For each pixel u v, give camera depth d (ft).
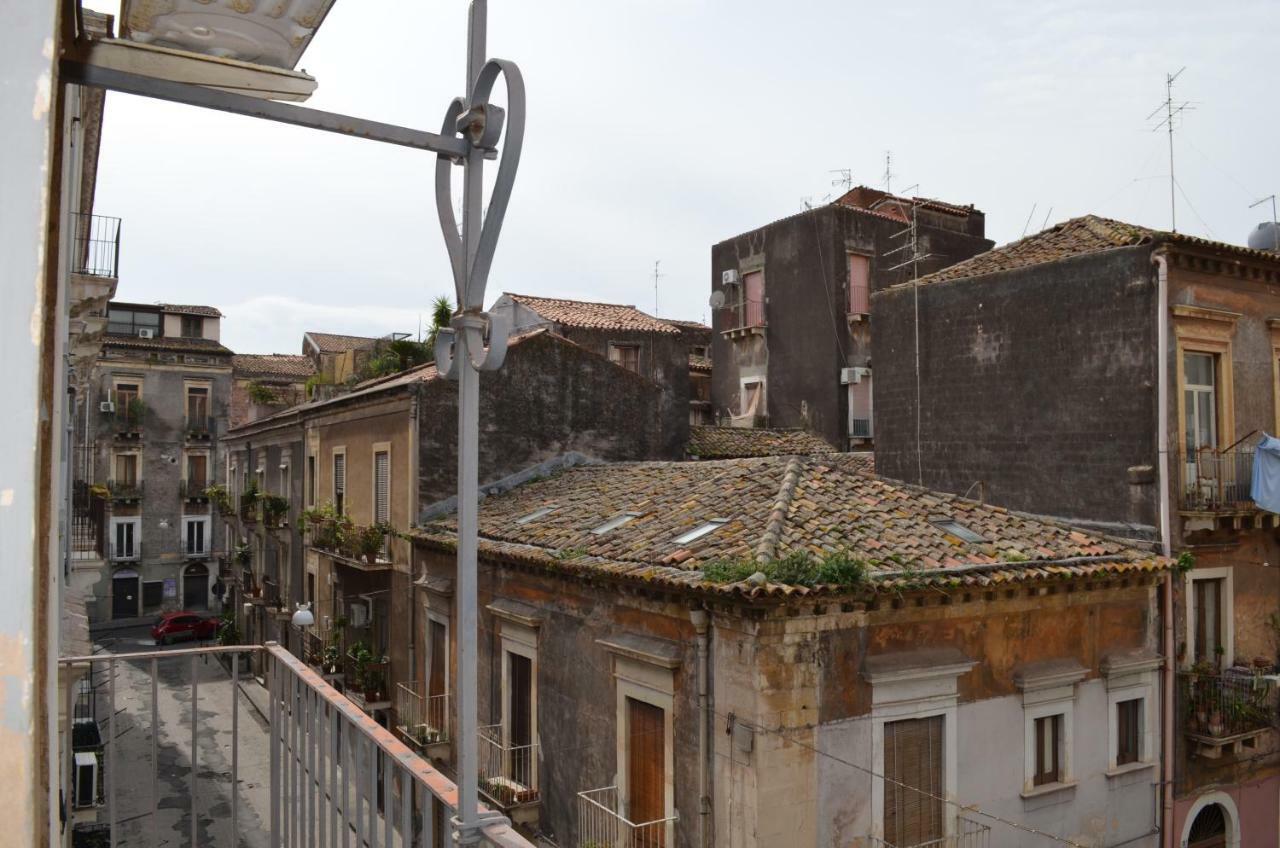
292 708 14.28
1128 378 42.04
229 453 135.85
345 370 116.37
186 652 15.10
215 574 145.28
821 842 31.40
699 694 33.37
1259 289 45.47
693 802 33.73
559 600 43.96
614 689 39.22
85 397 122.01
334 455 79.66
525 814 44.62
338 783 12.32
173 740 60.80
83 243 37.47
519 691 48.08
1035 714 36.70
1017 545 38.40
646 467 57.62
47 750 3.29
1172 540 40.27
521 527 50.62
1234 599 43.37
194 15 7.85
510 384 64.75
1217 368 43.78
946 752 34.30
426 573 59.62
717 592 30.83
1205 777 41.65
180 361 143.64
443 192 9.30
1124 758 39.60
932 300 52.21
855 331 88.89
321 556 82.28
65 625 29.60
